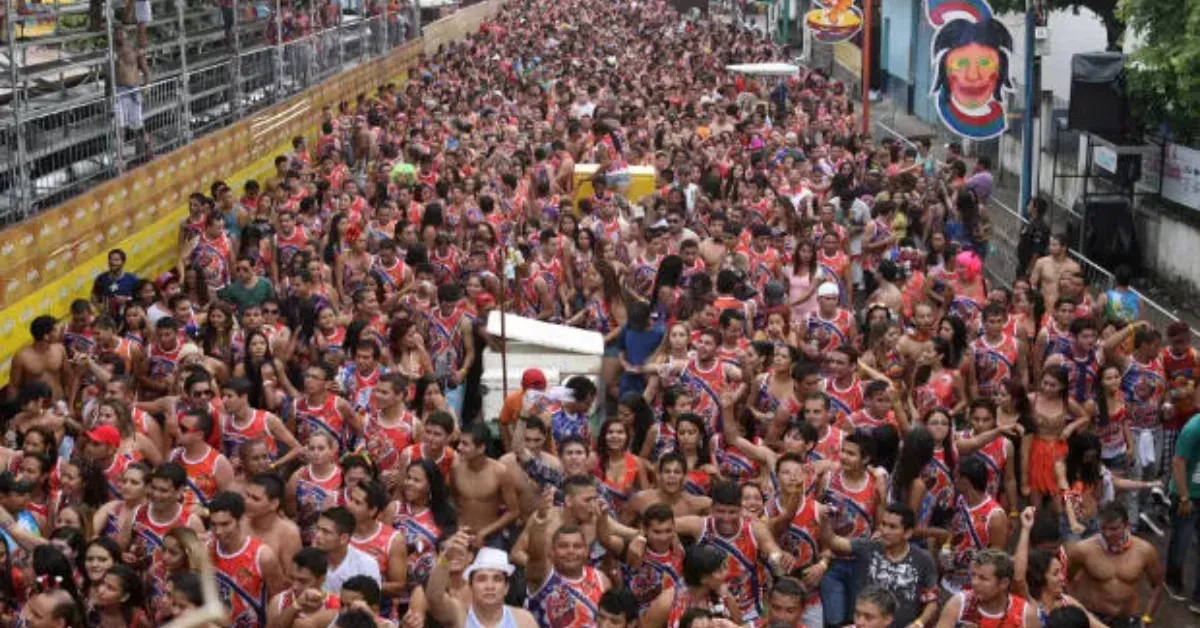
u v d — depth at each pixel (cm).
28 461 1084
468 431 1112
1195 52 2278
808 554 1054
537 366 1478
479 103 3372
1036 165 2995
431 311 1519
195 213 1886
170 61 2777
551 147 2627
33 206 1780
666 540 977
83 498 1113
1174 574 1273
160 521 1023
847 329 1541
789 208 2028
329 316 1502
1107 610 1059
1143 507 1417
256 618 964
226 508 945
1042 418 1257
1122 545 1048
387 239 1786
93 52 2425
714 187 2330
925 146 2756
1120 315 1625
